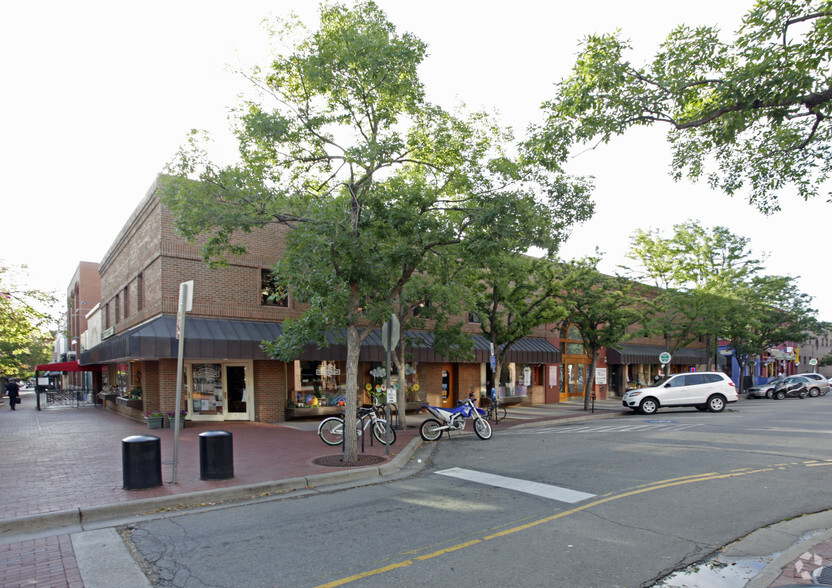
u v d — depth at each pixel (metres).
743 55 7.68
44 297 24.38
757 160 9.12
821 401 31.53
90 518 6.87
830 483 8.75
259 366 18.02
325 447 12.48
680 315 30.89
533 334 27.80
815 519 6.88
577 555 5.56
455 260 13.99
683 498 7.80
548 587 4.79
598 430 16.45
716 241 27.59
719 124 8.13
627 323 23.53
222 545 5.88
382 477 9.65
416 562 5.35
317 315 12.81
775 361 57.03
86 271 42.91
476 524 6.59
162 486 8.20
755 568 5.33
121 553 5.65
